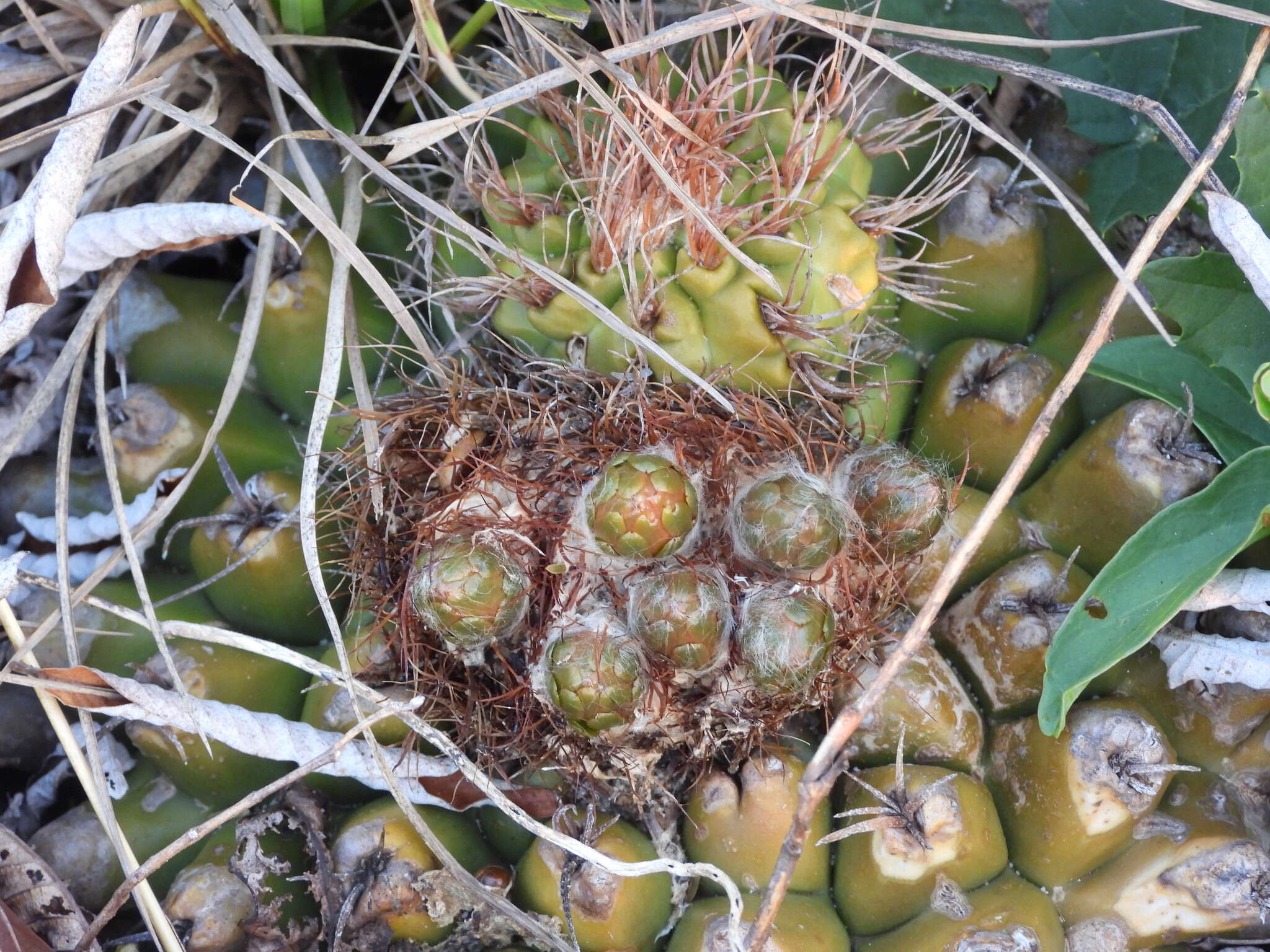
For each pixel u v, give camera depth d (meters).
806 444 0.35
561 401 0.35
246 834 0.35
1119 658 0.33
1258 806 0.36
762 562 0.33
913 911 0.35
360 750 0.36
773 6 0.35
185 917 0.35
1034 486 0.37
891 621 0.36
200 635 0.36
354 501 0.36
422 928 0.35
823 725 0.36
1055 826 0.35
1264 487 0.34
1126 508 0.36
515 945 0.36
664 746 0.34
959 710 0.35
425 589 0.33
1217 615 0.36
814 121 0.36
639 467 0.33
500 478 0.34
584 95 0.37
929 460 0.36
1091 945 0.35
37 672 0.36
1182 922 0.35
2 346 0.35
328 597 0.35
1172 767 0.35
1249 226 0.34
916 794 0.35
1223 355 0.35
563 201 0.36
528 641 0.34
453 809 0.36
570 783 0.35
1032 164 0.35
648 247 0.35
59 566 0.36
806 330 0.35
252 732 0.36
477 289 0.36
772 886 0.33
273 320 0.37
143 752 0.37
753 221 0.35
